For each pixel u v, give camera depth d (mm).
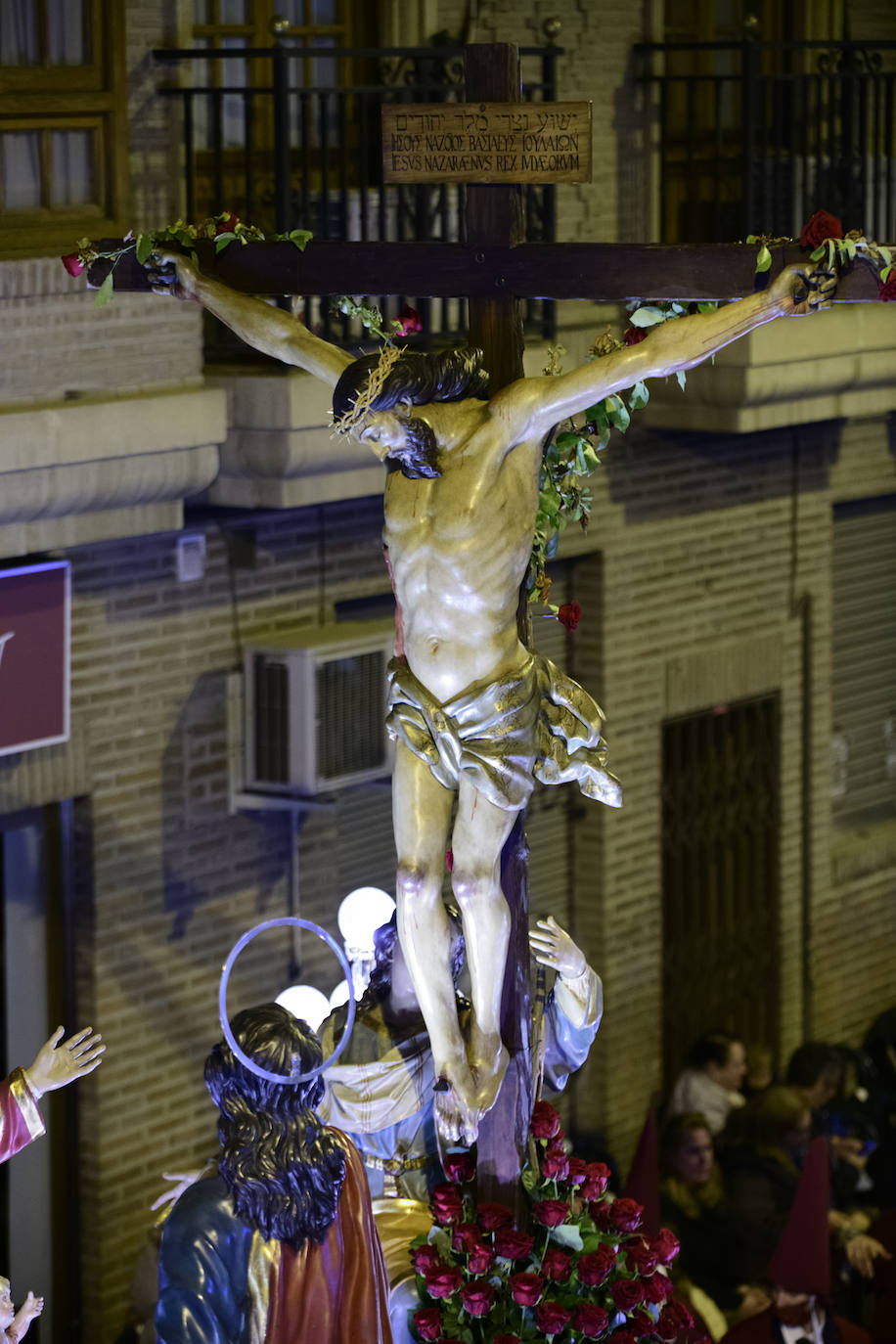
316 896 19438
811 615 24531
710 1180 18672
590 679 22125
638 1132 23031
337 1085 10742
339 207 18125
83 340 15930
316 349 10258
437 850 9695
